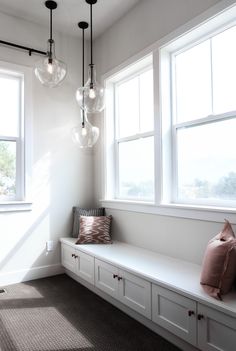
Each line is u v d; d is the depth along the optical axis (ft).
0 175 9.83
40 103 10.49
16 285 9.55
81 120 11.39
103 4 9.29
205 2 6.98
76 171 11.34
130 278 6.98
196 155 7.76
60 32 11.02
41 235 10.41
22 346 5.97
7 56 9.77
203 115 7.59
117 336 6.34
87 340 6.18
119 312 7.53
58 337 6.30
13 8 9.48
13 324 6.88
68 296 8.61
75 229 10.71
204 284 5.38
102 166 11.14
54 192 10.75
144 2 8.96
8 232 9.70
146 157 9.48
